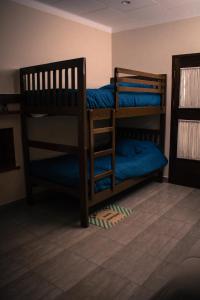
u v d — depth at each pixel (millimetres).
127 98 3215
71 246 2400
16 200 3469
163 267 2084
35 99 3029
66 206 3334
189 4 3389
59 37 3691
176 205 3320
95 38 4273
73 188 2881
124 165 3355
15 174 3402
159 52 4102
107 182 3014
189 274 1191
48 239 2527
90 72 4277
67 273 2025
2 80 3115
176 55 3920
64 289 1859
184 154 4078
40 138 3645
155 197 3600
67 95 2670
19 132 3367
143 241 2471
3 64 3102
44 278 1974
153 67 4199
